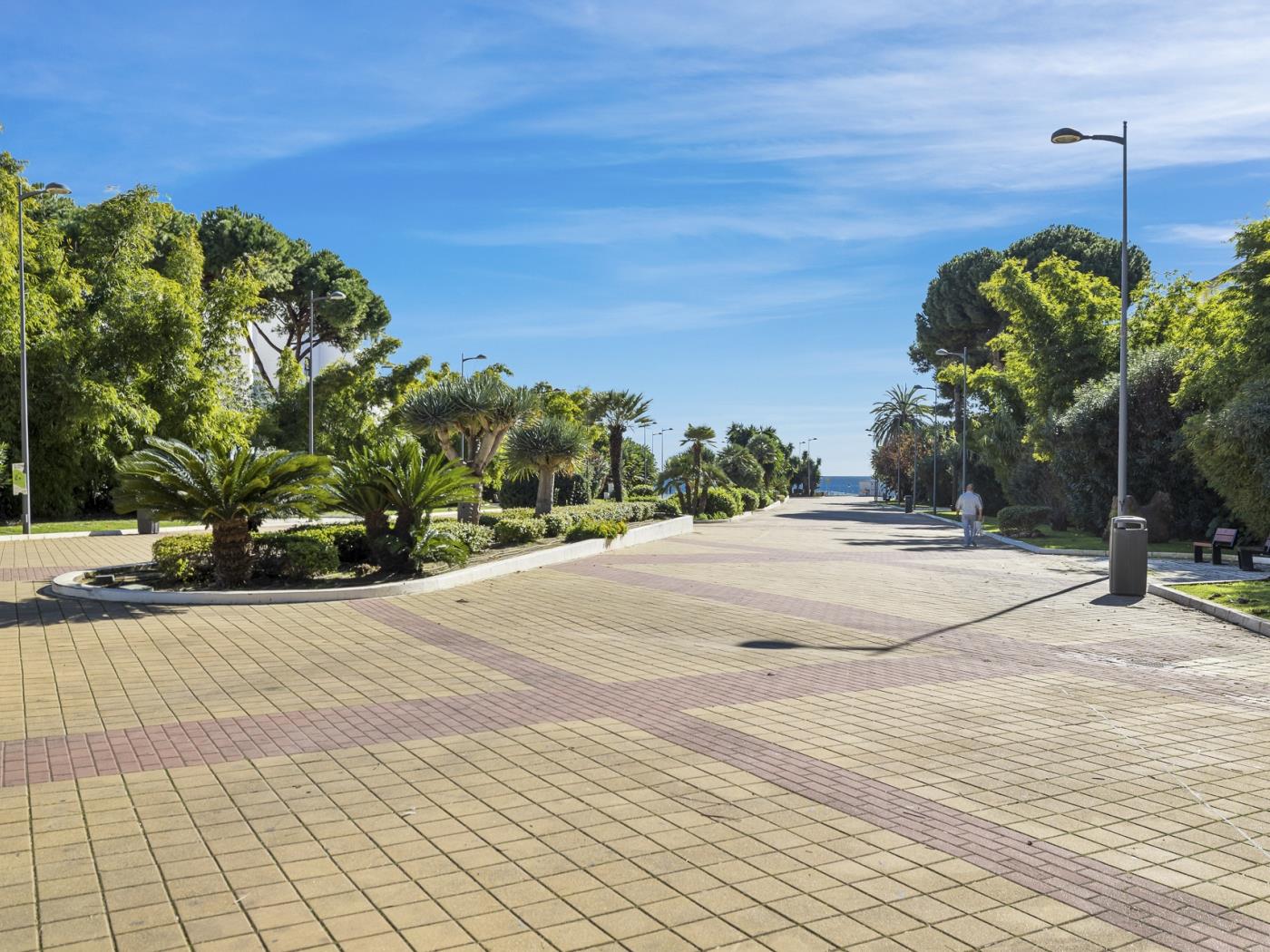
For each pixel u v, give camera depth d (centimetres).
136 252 3366
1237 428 1900
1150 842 455
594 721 682
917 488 8438
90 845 445
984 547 2614
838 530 3512
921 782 547
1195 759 596
